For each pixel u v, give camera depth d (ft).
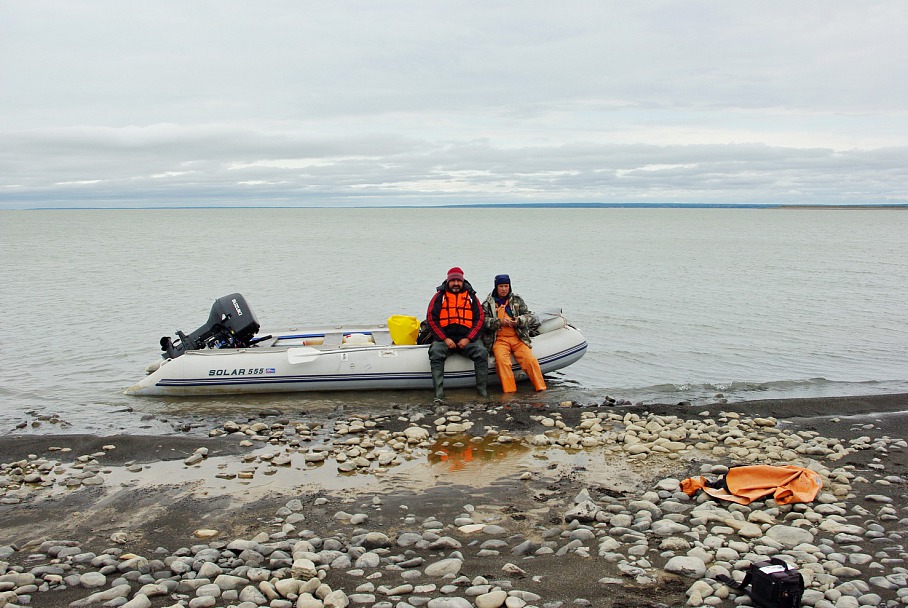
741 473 23.27
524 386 39.70
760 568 15.31
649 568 17.19
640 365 46.21
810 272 109.09
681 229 339.57
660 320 63.46
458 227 370.12
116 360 46.83
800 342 54.19
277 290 86.99
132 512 21.93
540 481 24.58
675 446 28.25
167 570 17.66
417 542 19.16
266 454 27.37
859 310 69.87
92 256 143.23
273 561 17.76
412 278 101.40
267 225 406.62
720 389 39.99
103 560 18.11
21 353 48.80
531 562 17.75
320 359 37.37
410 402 36.06
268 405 35.63
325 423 32.32
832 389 40.24
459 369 37.73
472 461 26.81
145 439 28.91
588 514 20.76
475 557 18.16
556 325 41.50
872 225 428.97
